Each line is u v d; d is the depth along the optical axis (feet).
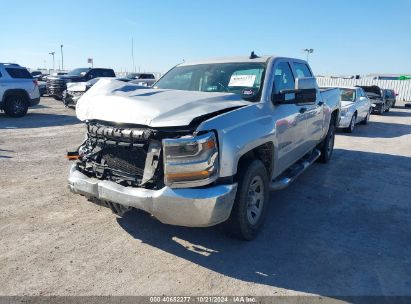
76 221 14.26
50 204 15.92
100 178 12.21
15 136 32.99
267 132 12.96
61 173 20.70
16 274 10.59
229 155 10.93
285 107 15.24
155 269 11.05
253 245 12.67
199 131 10.42
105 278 10.52
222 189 10.82
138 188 11.12
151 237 13.08
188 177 10.39
